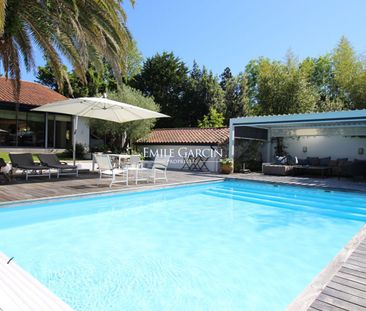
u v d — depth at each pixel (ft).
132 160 39.06
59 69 33.04
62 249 17.19
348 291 10.25
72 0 27.09
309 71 104.37
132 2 32.19
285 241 19.80
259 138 63.10
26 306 8.75
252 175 51.26
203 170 59.41
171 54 125.70
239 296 12.37
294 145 63.31
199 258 16.48
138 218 24.80
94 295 12.09
